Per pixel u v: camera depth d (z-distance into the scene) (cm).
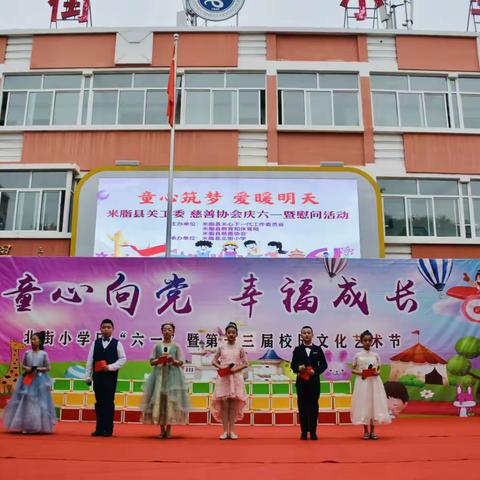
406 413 989
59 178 1484
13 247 1441
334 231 1372
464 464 525
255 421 935
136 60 1596
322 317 1015
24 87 1605
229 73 1598
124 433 798
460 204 1527
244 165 1517
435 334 1018
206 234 1366
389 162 1542
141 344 998
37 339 796
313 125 1559
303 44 1630
